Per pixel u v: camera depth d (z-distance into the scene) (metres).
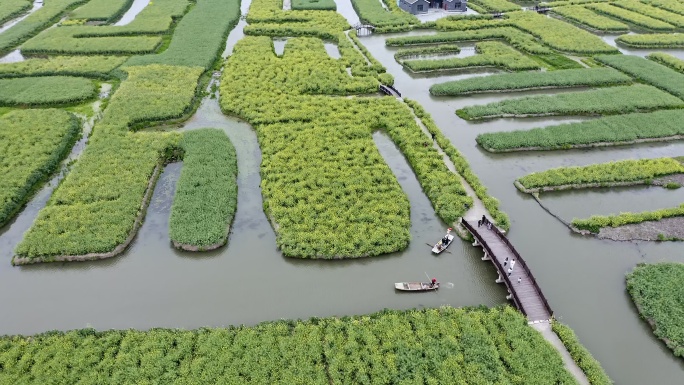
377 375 36.56
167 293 44.31
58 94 74.94
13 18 109.94
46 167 59.50
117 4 115.19
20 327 41.12
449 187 56.31
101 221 50.41
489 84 81.06
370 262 47.88
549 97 76.94
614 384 37.03
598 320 42.19
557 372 36.41
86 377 35.97
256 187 57.59
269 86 78.12
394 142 67.00
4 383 35.41
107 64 85.06
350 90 78.31
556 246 49.75
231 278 45.94
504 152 65.06
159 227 51.78
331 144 63.56
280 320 40.75
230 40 100.12
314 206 53.19
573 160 63.84
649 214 52.91
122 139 63.72
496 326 40.16
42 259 47.00
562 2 124.56
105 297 43.84
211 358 37.50
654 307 42.25
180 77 80.56
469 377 36.25
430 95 79.94
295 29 101.94
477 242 48.91
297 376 36.28
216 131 66.00
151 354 37.62
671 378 37.72
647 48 99.44
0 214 51.78
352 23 109.69
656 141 68.12
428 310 41.62
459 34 102.12
